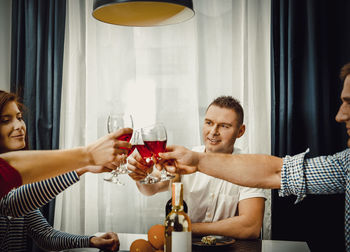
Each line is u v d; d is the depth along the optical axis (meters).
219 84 2.85
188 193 2.14
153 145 1.35
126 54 3.00
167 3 1.47
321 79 2.48
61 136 3.08
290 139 2.49
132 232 2.94
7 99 1.68
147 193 2.22
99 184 2.98
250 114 2.74
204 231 1.80
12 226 1.64
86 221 2.99
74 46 3.05
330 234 2.42
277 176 1.37
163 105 2.95
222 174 1.36
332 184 1.34
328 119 2.47
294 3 2.50
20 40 3.04
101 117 3.03
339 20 2.47
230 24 2.83
